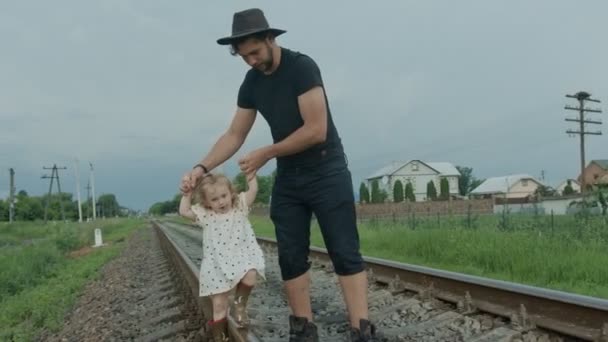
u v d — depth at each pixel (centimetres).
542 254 917
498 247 1024
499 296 582
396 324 612
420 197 10769
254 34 408
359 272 447
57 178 9231
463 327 559
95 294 1395
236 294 498
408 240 1347
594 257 888
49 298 1398
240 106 469
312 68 420
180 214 487
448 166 11706
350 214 445
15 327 1140
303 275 466
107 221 8281
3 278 1767
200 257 1612
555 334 497
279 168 455
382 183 10975
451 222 2059
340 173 442
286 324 628
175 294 1049
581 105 4697
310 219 464
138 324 856
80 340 915
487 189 10912
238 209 492
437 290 694
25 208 12006
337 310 682
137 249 2739
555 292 516
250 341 479
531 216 2302
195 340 640
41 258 2323
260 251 497
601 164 8838
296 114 428
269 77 433
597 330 464
